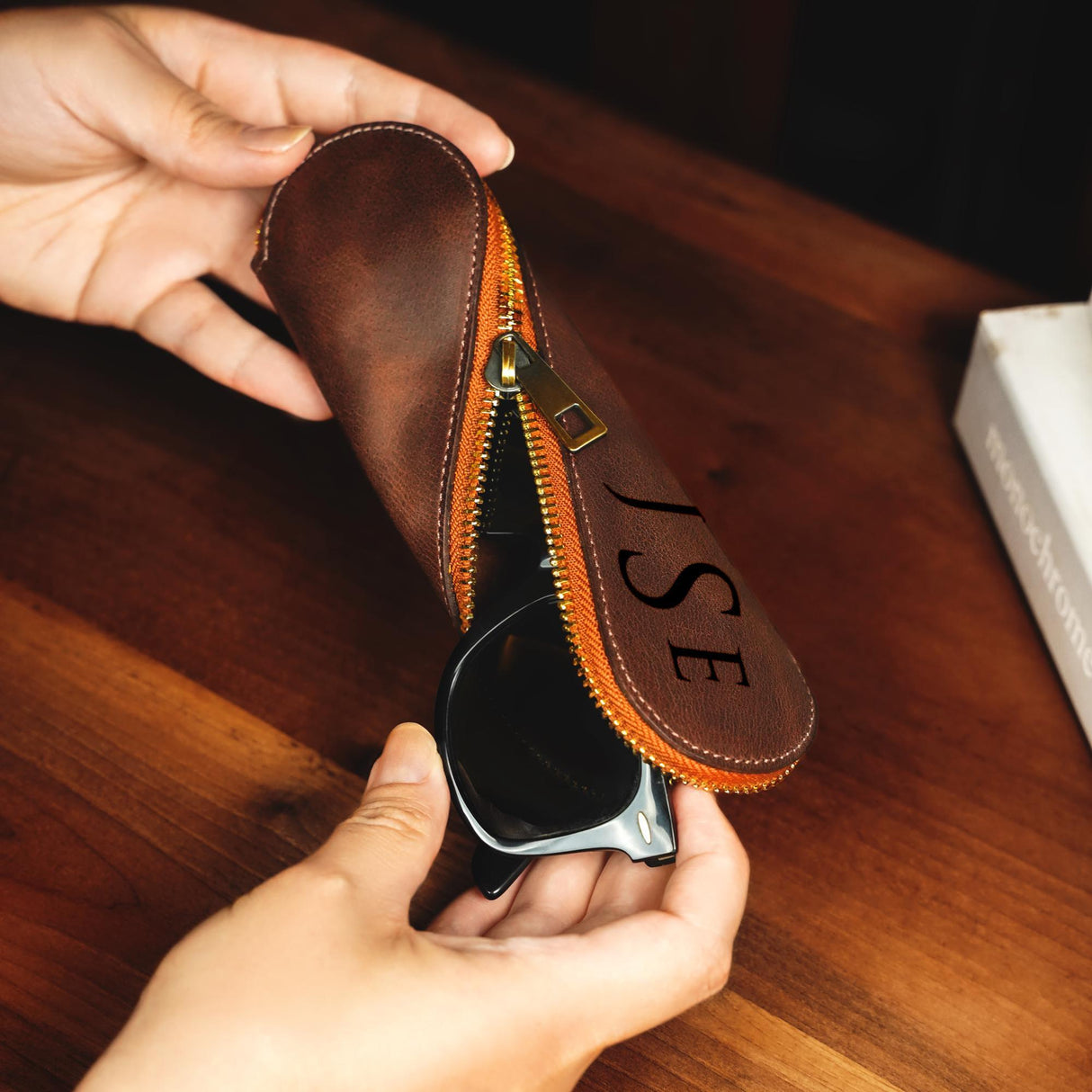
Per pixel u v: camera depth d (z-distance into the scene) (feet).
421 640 1.59
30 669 1.56
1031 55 2.58
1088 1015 1.42
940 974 1.43
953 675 1.58
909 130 2.85
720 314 1.82
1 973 1.40
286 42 1.75
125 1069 1.20
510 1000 1.27
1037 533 1.57
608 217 1.90
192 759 1.51
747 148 2.89
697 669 1.35
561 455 1.39
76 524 1.64
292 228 1.51
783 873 1.47
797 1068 1.39
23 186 1.74
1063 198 2.70
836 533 1.66
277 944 1.25
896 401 1.76
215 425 1.72
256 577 1.62
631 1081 1.39
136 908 1.44
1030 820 1.50
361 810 1.35
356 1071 1.22
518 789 1.40
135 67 1.65
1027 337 1.63
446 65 2.04
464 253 1.45
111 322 1.78
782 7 2.56
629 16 2.74
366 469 1.46
